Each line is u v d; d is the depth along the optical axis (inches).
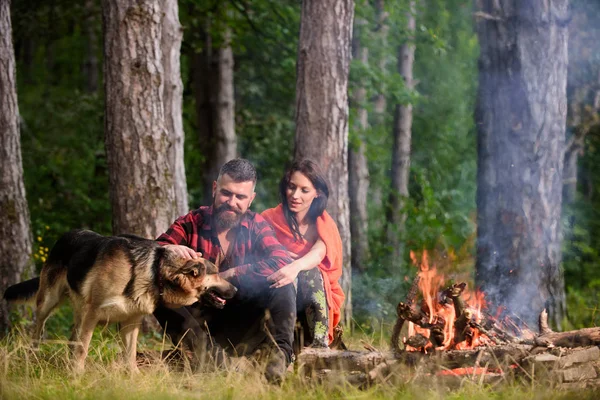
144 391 186.4
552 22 291.6
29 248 340.2
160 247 217.9
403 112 598.5
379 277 488.7
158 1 318.3
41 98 805.2
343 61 362.6
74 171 622.8
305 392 189.0
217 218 223.5
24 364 210.7
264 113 639.8
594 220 583.5
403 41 551.8
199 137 571.5
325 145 359.3
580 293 480.1
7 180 335.0
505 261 292.2
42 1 592.4
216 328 224.8
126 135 313.4
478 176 302.5
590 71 477.1
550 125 291.7
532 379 181.0
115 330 314.3
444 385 187.8
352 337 308.0
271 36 577.6
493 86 295.7
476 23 302.2
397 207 587.2
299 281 225.3
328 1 358.6
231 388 186.4
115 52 313.7
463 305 199.8
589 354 191.3
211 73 556.4
